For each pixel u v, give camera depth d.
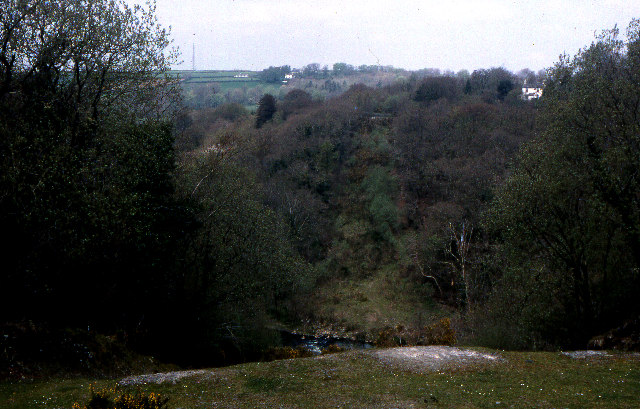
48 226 21.36
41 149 21.75
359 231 77.00
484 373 18.11
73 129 24.62
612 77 28.77
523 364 19.19
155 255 29.67
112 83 27.80
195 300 33.78
